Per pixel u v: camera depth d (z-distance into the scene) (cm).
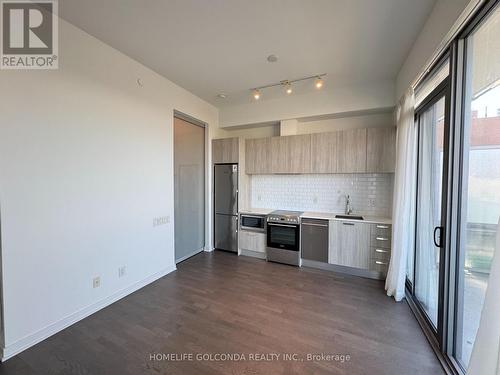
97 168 241
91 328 216
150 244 311
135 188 287
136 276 291
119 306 254
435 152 224
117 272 266
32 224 192
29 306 191
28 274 190
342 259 346
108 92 251
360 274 339
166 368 171
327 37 235
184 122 387
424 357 182
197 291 289
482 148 148
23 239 187
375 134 345
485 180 145
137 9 195
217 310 247
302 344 196
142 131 294
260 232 409
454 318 175
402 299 270
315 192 421
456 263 173
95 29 223
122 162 269
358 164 355
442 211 181
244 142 443
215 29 223
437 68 212
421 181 260
